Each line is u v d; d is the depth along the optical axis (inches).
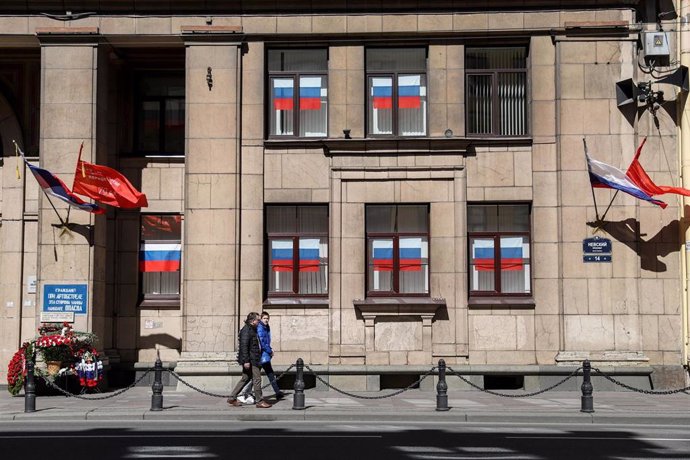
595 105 866.1
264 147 881.5
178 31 876.6
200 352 855.7
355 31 877.2
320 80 897.5
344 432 589.9
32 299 906.1
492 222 883.4
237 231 868.0
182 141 939.3
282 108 897.5
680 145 862.5
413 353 858.1
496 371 851.4
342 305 865.5
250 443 531.8
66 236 852.6
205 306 859.4
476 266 880.3
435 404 733.3
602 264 854.5
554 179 870.4
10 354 899.4
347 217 874.8
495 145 876.6
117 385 895.7
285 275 884.6
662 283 855.1
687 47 868.0
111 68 928.9
